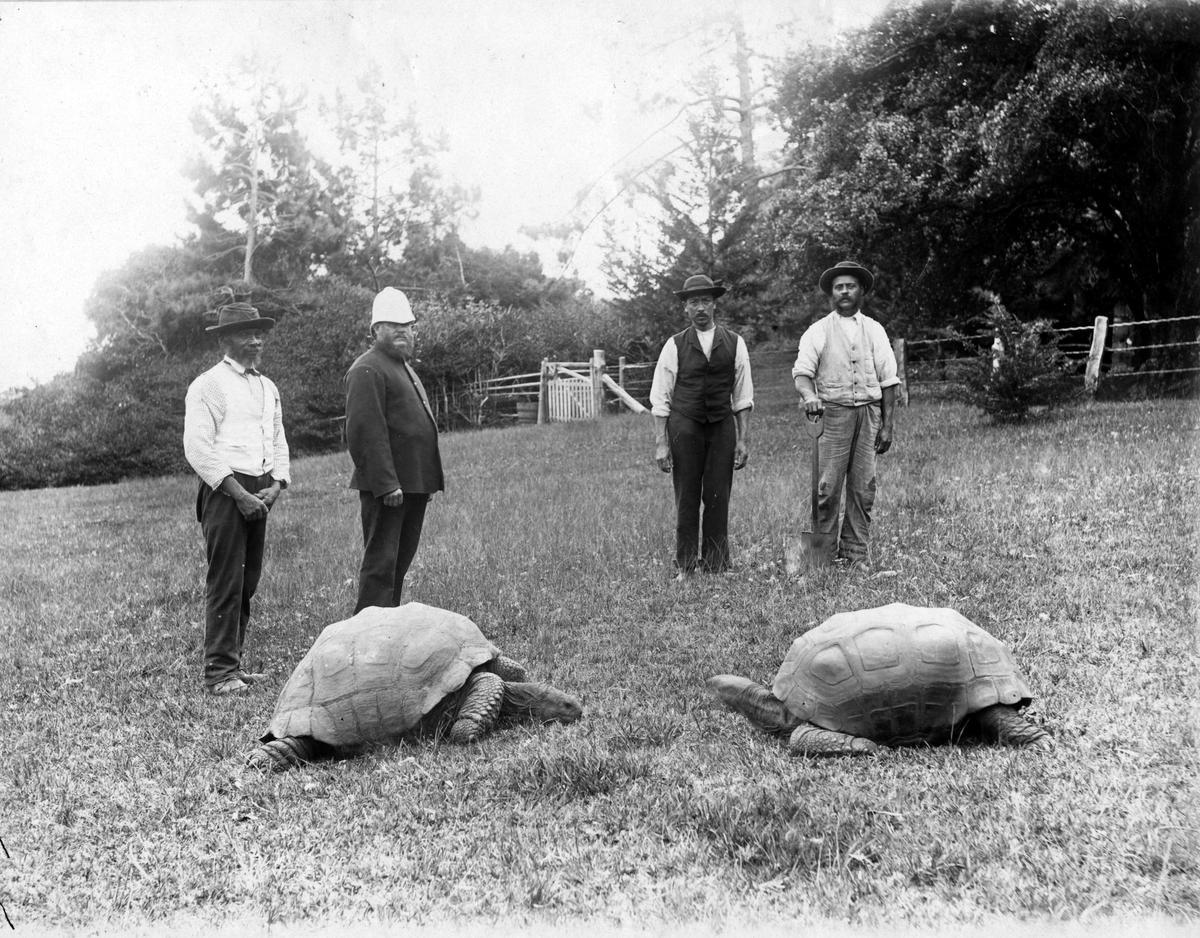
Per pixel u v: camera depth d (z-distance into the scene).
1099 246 22.95
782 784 4.14
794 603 7.49
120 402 32.50
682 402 8.78
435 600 8.63
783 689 4.89
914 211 21.31
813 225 22.08
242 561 7.07
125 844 4.30
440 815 4.26
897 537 9.04
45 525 16.92
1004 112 18.95
